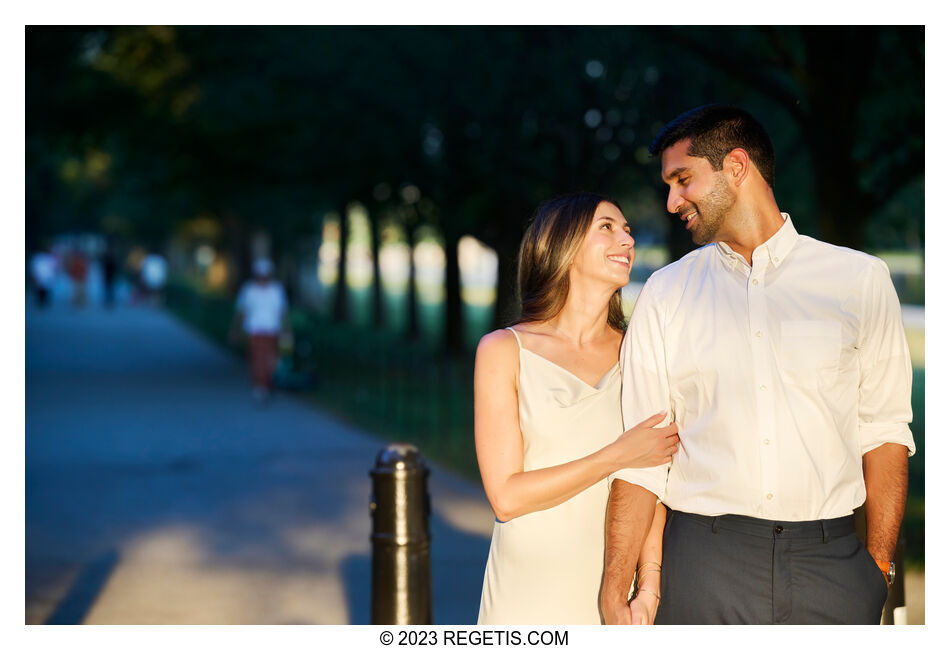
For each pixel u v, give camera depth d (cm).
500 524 298
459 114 1214
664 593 274
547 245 299
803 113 689
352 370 1536
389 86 1253
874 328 271
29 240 4784
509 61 1098
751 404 266
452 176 1363
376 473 411
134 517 740
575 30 1046
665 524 282
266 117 1542
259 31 1452
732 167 273
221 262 5006
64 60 1434
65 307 3916
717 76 991
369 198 1680
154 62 1692
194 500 796
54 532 694
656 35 734
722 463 268
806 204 1112
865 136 856
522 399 293
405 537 408
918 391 1340
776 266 273
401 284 7031
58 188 4612
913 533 667
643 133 1106
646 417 282
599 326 306
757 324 269
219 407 1341
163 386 1577
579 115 1130
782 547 262
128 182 3145
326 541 676
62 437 1096
